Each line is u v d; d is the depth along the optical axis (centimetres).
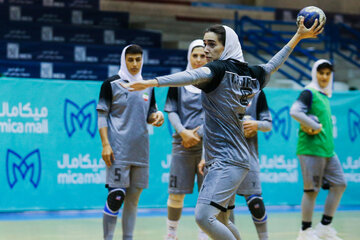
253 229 1180
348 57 2531
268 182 1519
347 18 2773
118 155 880
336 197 1102
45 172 1348
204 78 659
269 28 2530
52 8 2366
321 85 1112
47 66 2036
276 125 1529
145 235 1090
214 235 682
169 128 1437
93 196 1384
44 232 1105
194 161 1005
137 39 2392
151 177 1429
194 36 2561
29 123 1338
